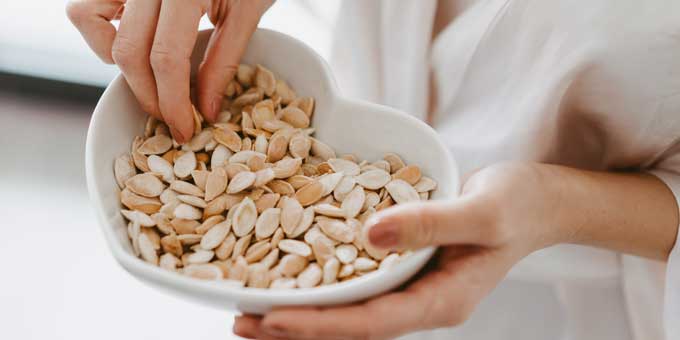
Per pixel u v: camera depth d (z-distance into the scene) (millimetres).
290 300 375
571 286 577
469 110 525
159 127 477
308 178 455
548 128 494
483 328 610
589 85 469
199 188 454
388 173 455
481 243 415
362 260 417
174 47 444
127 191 446
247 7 470
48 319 812
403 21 523
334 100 471
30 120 1004
